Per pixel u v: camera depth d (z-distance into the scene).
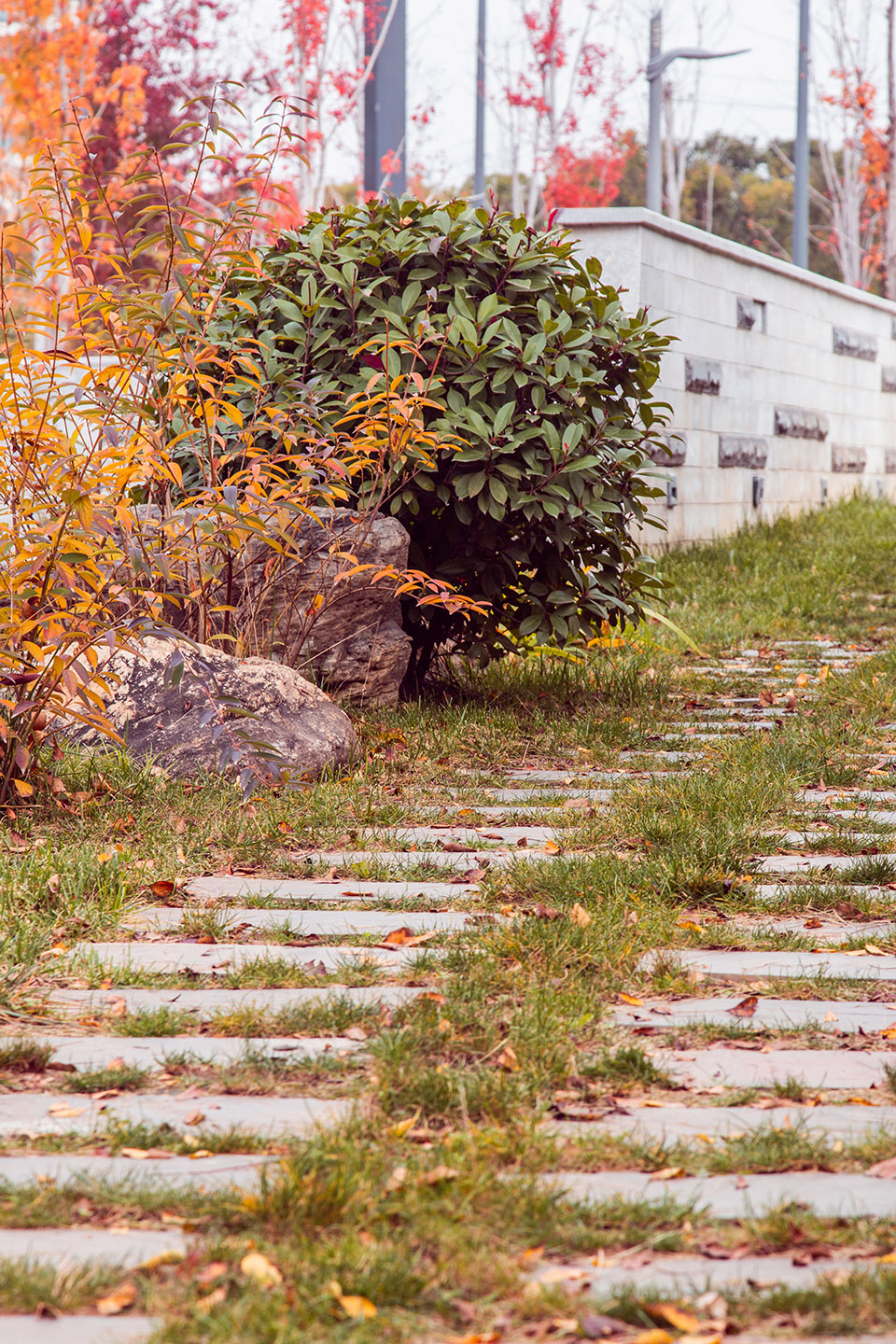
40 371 5.36
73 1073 2.83
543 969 3.38
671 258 13.02
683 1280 2.08
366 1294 2.01
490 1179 2.33
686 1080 2.82
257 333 6.95
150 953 3.59
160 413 5.89
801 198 27.70
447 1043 2.93
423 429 6.35
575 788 5.60
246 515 5.18
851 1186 2.36
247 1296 1.97
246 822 4.71
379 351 6.56
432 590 6.48
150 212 5.31
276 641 6.42
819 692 7.63
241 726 5.38
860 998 3.31
